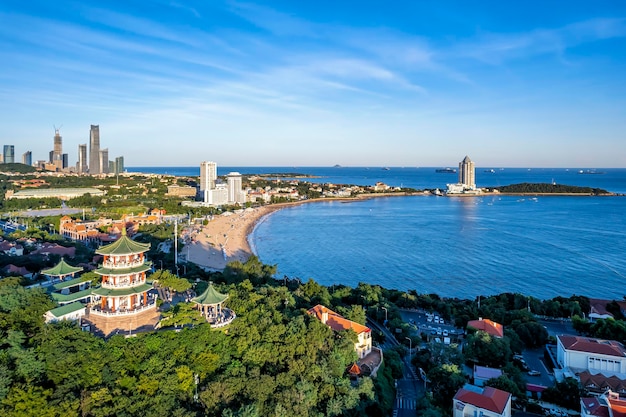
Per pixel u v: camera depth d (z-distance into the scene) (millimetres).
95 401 76000
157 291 128375
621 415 89875
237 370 91500
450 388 105812
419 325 162750
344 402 91500
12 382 75500
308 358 100250
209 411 81625
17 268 165000
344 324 127438
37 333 90250
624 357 118938
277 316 115500
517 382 113000
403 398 109875
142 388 82000
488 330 139125
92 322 100812
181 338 93625
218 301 108250
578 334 154875
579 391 106000
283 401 85625
